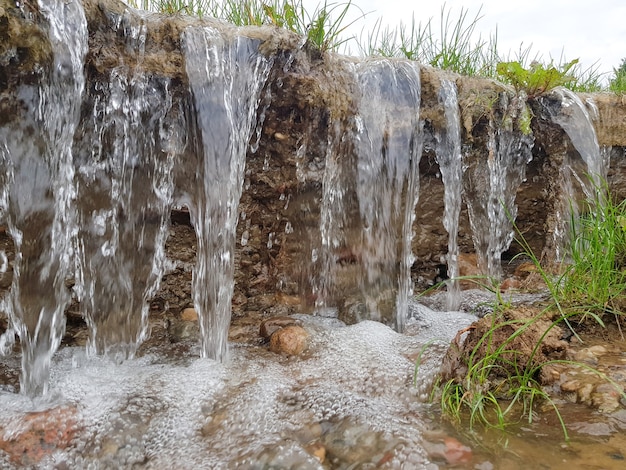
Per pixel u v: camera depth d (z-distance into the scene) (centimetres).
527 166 326
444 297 306
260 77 227
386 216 271
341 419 159
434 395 173
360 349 218
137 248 228
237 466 141
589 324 215
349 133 255
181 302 260
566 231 325
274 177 261
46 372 197
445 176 285
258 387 187
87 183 204
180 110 214
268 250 281
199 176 217
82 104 193
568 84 379
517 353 169
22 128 176
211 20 221
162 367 210
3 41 164
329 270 277
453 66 345
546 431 145
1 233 206
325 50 244
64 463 148
